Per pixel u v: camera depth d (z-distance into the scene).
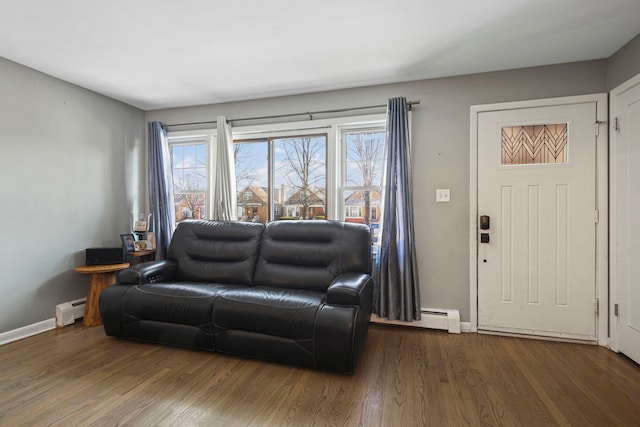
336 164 3.18
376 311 2.95
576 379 2.00
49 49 2.38
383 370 2.12
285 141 3.45
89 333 2.75
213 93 3.29
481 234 2.74
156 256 3.64
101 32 2.14
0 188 2.51
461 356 2.32
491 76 2.74
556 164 2.57
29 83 2.69
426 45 2.31
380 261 2.91
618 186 2.35
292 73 2.80
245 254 2.90
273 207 3.50
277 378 2.02
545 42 2.26
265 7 1.87
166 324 2.45
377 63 2.60
